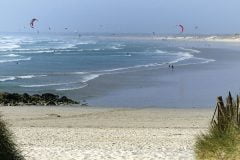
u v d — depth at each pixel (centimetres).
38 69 10981
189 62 12875
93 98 6525
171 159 2298
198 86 7694
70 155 2445
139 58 15138
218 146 1795
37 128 3862
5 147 1695
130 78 8825
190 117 4784
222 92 7025
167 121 4497
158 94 6838
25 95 6372
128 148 2723
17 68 11131
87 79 8662
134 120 4591
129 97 6556
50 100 6244
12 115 4962
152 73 9756
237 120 1814
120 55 16912
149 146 2809
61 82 8281
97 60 14275
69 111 5341
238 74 9575
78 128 3909
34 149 2664
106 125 4234
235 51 19238
